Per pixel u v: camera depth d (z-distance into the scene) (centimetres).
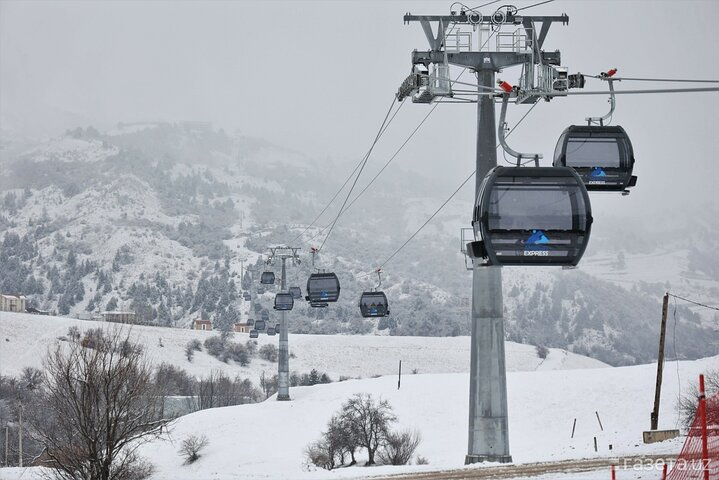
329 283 13088
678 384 18112
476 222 4356
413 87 5797
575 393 18588
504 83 5009
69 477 7825
